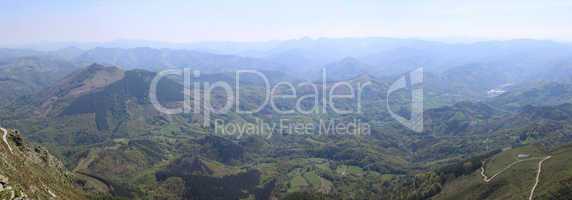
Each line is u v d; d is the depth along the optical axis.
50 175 190.62
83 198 197.38
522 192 198.62
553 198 177.12
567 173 193.62
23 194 122.00
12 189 118.56
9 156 159.75
